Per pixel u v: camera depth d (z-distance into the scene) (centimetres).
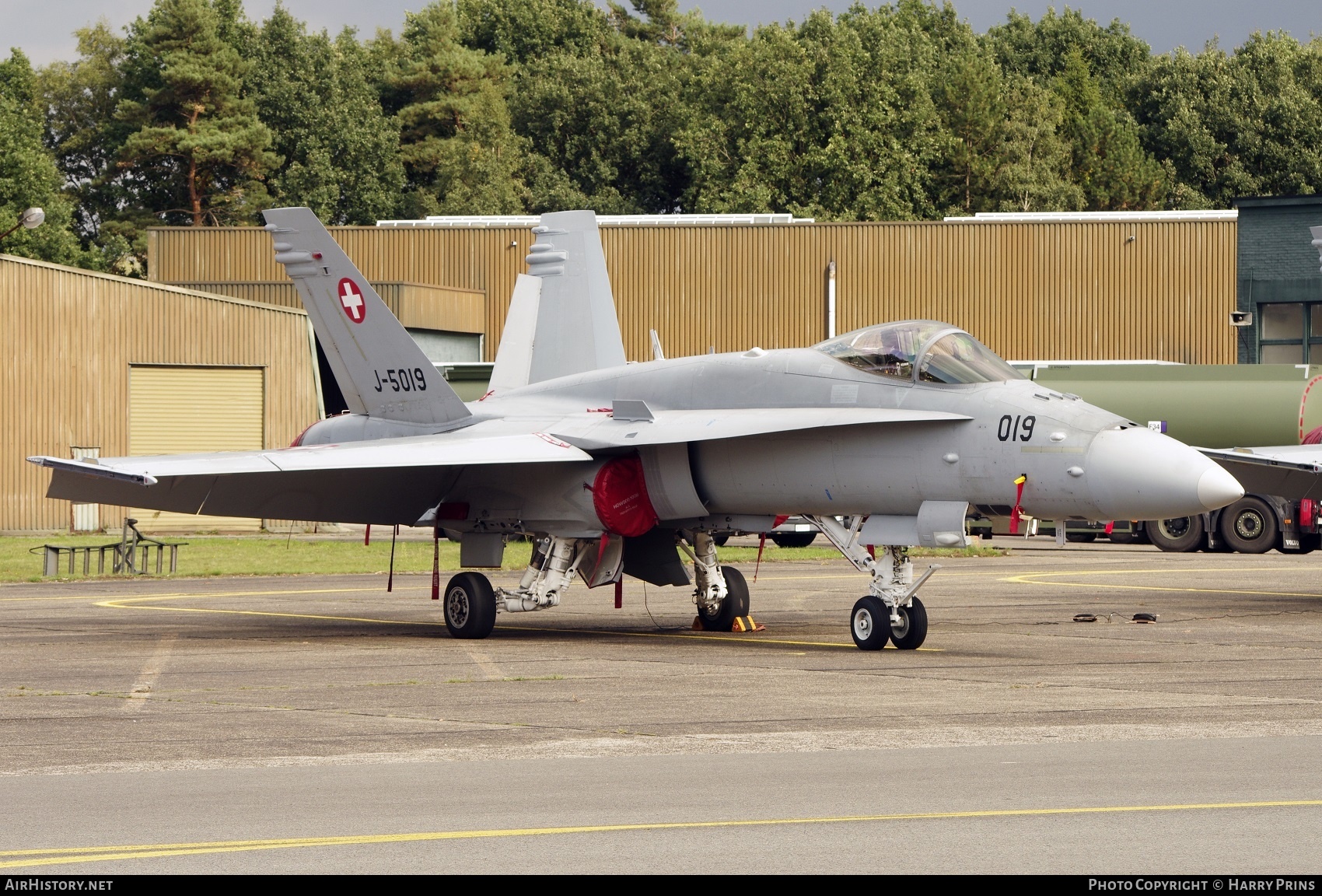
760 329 19300
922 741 3775
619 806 3025
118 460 5822
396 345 7388
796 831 2808
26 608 7844
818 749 3669
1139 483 5281
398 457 6016
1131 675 5062
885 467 5850
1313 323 18550
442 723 4097
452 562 11344
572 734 3900
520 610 6512
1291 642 6097
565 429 6581
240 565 11075
